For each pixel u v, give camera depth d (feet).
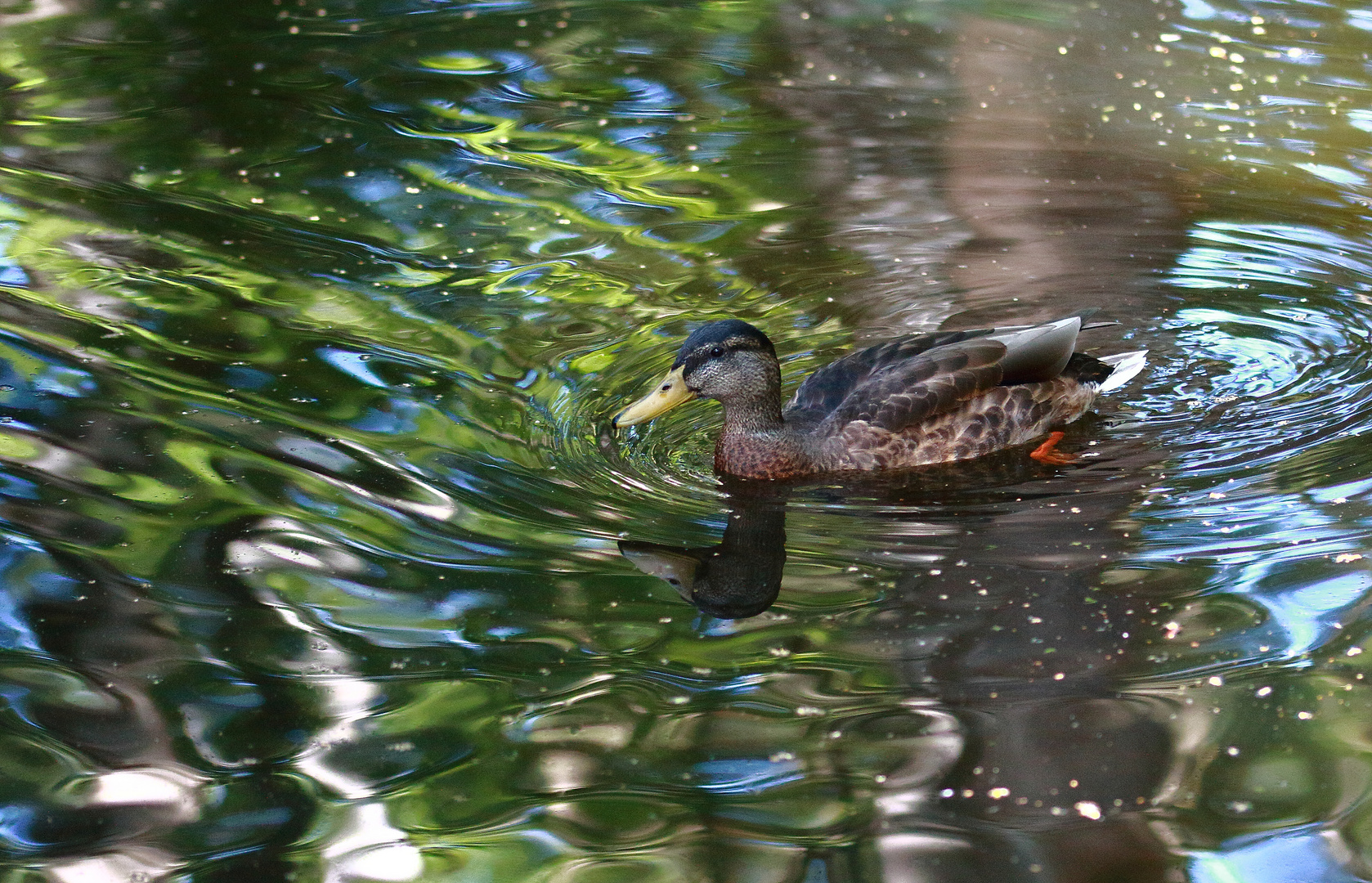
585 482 31.53
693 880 20.38
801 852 20.72
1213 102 52.34
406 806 21.76
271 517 29.27
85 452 31.50
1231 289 39.60
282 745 23.03
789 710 23.71
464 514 29.71
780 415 33.17
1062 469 32.27
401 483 30.71
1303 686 23.68
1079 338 37.60
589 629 26.02
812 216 44.62
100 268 40.88
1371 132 49.34
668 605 26.78
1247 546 27.94
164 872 20.51
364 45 59.93
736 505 31.22
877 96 54.08
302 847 20.97
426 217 44.65
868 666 24.84
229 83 55.83
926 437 33.01
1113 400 35.27
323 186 46.85
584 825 21.36
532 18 63.26
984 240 42.80
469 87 55.57
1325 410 33.65
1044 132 50.29
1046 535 29.09
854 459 32.71
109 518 29.12
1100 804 21.47
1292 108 51.60
